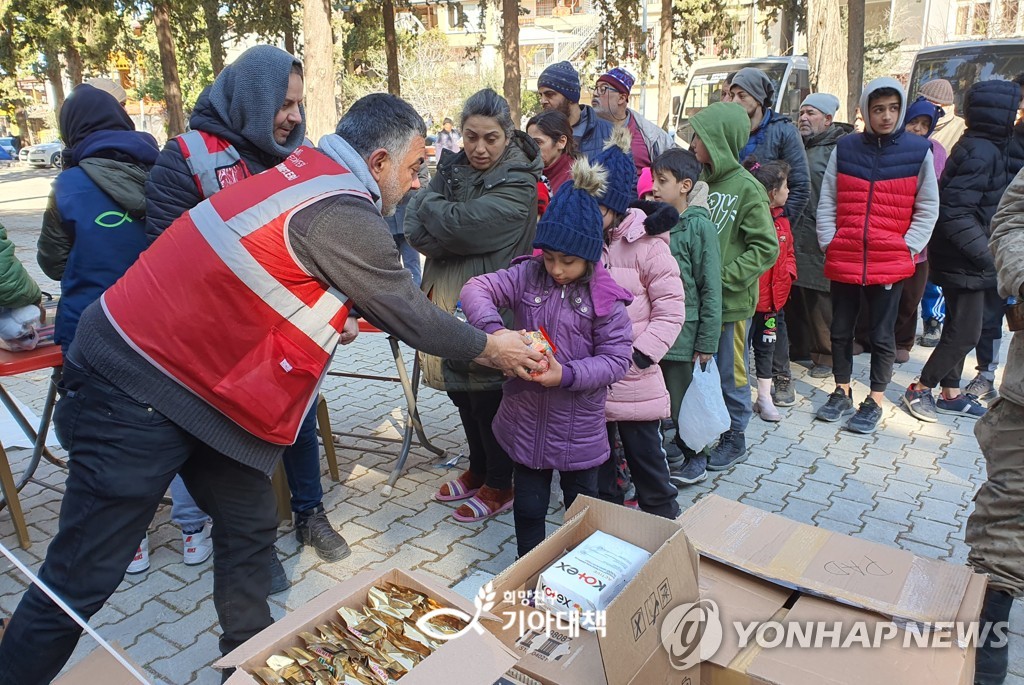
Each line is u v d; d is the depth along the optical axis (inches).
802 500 135.9
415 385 151.3
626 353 94.0
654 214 106.7
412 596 64.9
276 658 57.1
